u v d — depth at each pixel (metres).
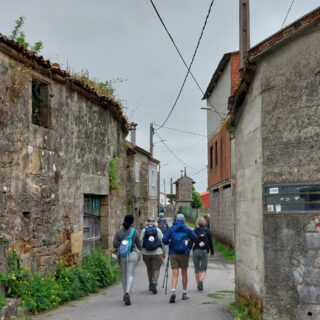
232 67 22.84
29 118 9.80
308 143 6.48
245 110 8.24
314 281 6.34
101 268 12.55
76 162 12.16
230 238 23.14
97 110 13.76
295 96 6.65
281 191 6.73
